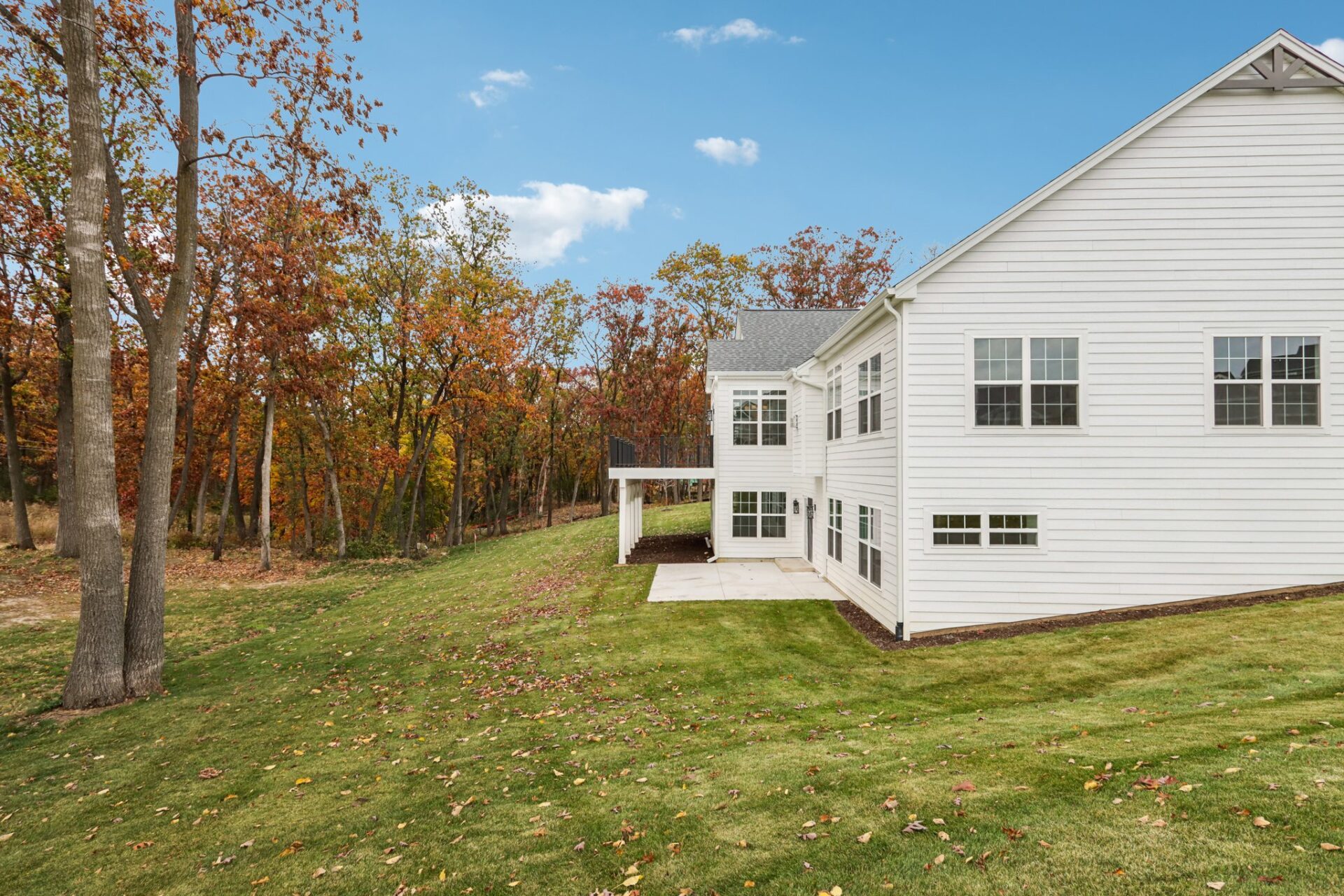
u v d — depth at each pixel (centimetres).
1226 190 1012
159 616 1028
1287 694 640
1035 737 586
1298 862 345
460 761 679
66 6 905
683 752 658
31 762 750
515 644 1167
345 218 1312
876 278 4231
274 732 818
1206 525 1017
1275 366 1011
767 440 1992
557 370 3953
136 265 1697
